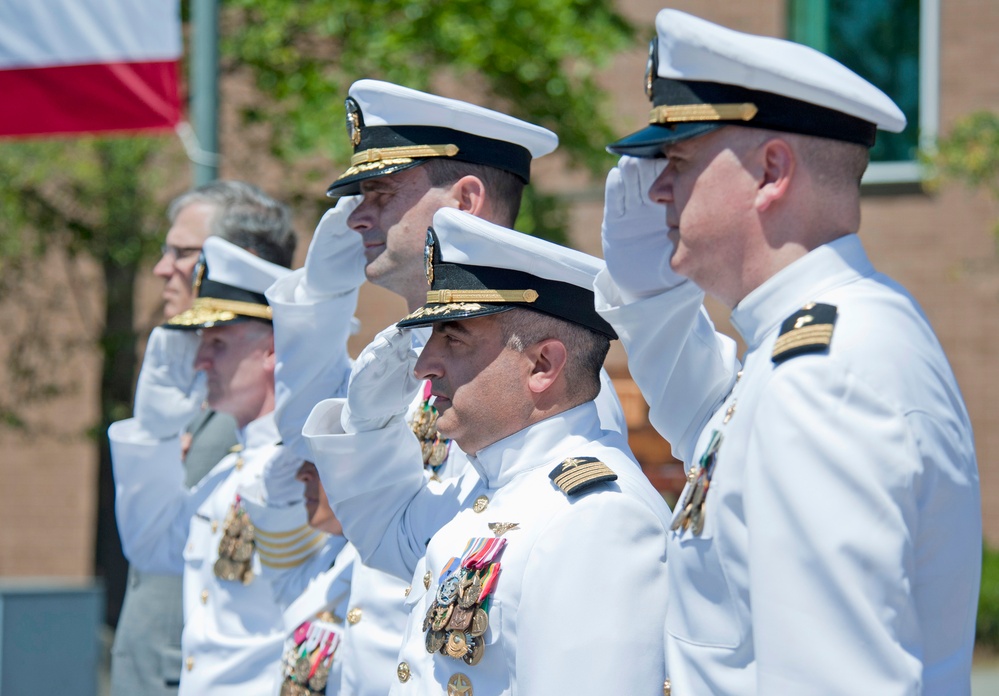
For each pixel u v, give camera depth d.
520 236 6.04
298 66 23.89
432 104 7.11
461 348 6.15
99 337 25.23
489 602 5.64
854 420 4.16
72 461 32.78
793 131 4.68
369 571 7.37
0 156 24.38
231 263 9.38
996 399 26.95
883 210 27.97
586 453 6.08
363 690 7.19
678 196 4.91
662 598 5.53
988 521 26.70
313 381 7.96
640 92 28.95
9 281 26.23
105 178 24.31
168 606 10.40
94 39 16.17
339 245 7.82
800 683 4.04
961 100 27.64
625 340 6.07
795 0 28.73
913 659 4.05
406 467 7.12
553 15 23.56
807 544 4.11
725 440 4.71
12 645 12.06
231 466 10.09
